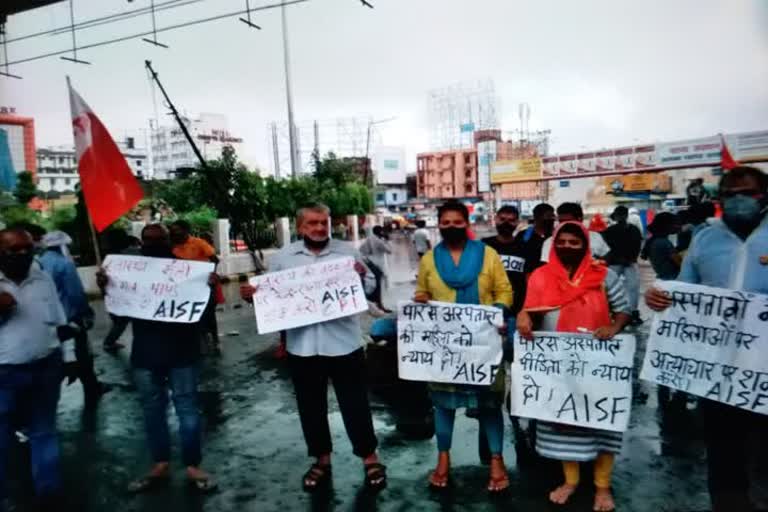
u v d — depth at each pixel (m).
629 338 3.31
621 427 3.29
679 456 4.16
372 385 5.96
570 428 3.41
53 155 77.75
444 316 3.69
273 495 3.76
